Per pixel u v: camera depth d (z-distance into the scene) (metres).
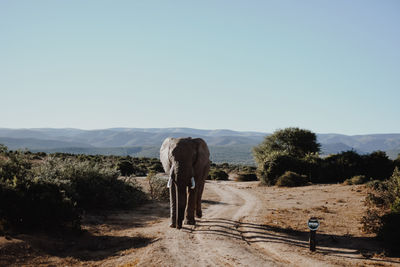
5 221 9.09
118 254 8.45
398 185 14.16
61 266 7.42
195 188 10.89
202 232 10.61
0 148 13.45
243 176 43.25
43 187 10.95
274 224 12.42
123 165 36.75
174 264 7.30
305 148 44.34
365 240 10.07
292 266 7.47
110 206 16.14
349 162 30.11
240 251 8.51
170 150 10.51
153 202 19.81
